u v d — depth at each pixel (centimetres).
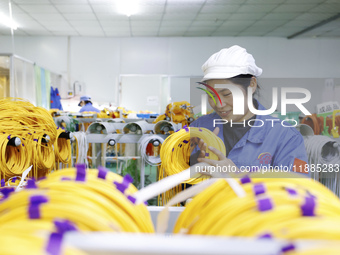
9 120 181
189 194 58
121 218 46
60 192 44
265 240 31
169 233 71
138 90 1041
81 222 39
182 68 1044
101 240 32
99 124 304
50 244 31
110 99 1031
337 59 1040
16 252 29
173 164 144
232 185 49
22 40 997
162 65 1042
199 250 31
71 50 1017
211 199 55
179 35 1020
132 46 1034
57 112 460
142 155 264
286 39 1042
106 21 852
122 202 50
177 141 145
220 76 83
